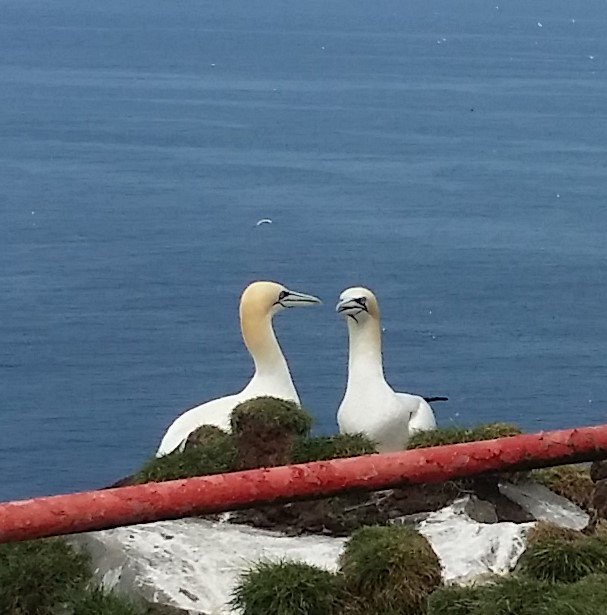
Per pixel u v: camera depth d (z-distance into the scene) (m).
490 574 9.37
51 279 72.00
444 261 77.19
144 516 5.06
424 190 106.19
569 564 9.04
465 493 11.19
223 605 9.48
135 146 136.00
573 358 55.84
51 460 42.22
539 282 72.19
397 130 154.38
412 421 14.10
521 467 5.54
